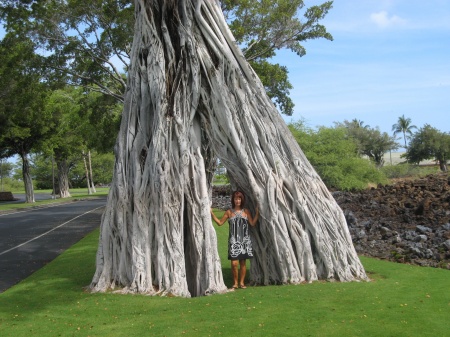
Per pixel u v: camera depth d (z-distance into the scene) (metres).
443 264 12.69
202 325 7.50
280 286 9.80
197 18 10.79
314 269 10.24
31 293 10.22
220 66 10.66
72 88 54.75
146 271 9.88
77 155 69.94
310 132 38.91
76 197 61.81
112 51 28.80
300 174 10.66
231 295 9.21
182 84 10.54
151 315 8.16
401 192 28.81
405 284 9.64
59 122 51.84
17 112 38.78
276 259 10.24
